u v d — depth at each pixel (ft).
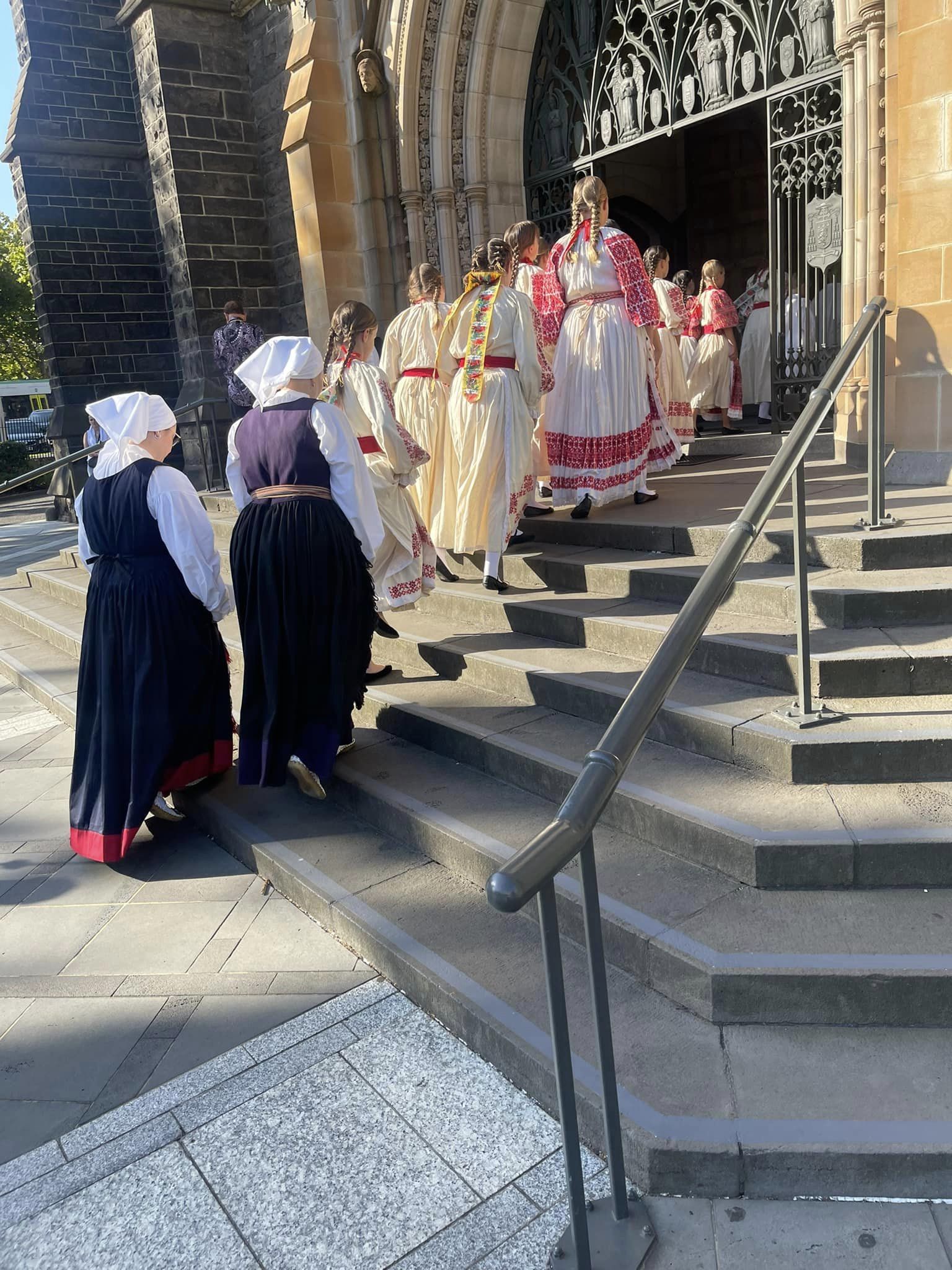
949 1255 5.56
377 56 26.25
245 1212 6.39
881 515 12.13
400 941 8.70
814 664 9.67
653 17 22.47
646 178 44.88
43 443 91.86
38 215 43.21
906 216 14.51
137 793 11.33
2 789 14.78
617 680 11.25
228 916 10.29
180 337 41.93
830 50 18.98
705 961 7.08
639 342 15.52
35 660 21.20
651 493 16.62
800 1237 5.77
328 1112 7.22
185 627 11.66
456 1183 6.48
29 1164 6.94
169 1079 7.74
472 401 13.97
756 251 44.42
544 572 14.74
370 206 28.04
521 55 25.63
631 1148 6.23
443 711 12.17
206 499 27.81
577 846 4.77
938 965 6.78
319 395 12.59
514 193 26.89
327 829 11.24
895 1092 6.30
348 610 10.90
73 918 10.57
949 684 9.54
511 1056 7.28
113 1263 6.08
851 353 9.80
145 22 37.63
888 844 7.61
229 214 39.81
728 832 8.03
